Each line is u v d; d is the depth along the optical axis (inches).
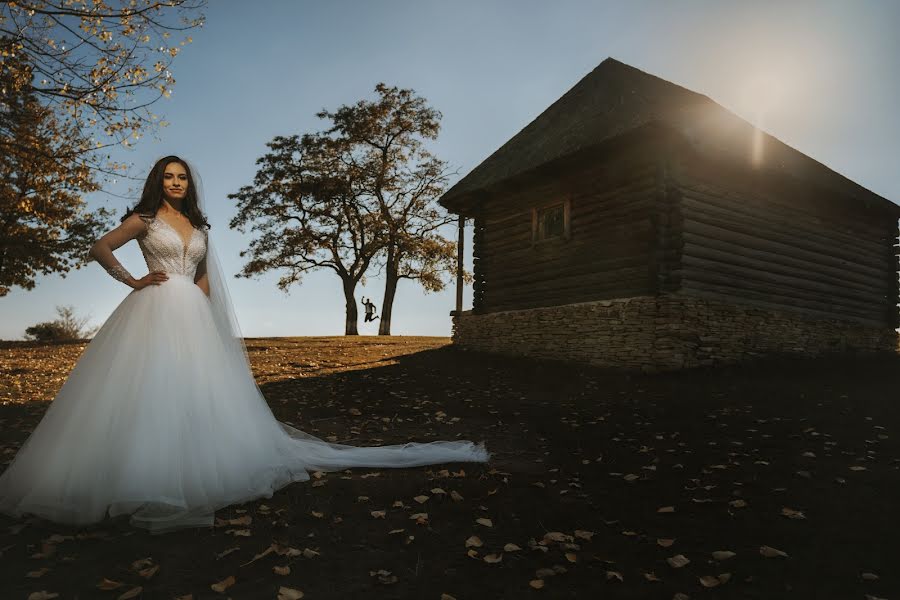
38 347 586.6
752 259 459.2
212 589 98.6
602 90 539.5
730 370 391.5
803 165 525.0
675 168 413.7
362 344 664.4
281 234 1048.8
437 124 1038.4
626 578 110.8
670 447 216.5
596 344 435.5
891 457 198.7
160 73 406.0
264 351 576.1
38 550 111.3
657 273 402.9
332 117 1045.2
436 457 185.5
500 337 528.7
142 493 117.7
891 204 594.9
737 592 105.8
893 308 606.2
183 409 128.0
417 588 103.7
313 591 100.6
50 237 914.7
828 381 357.1
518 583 107.3
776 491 163.8
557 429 249.4
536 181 502.9
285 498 146.3
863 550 124.6
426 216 1042.1
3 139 444.8
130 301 135.6
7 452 187.5
